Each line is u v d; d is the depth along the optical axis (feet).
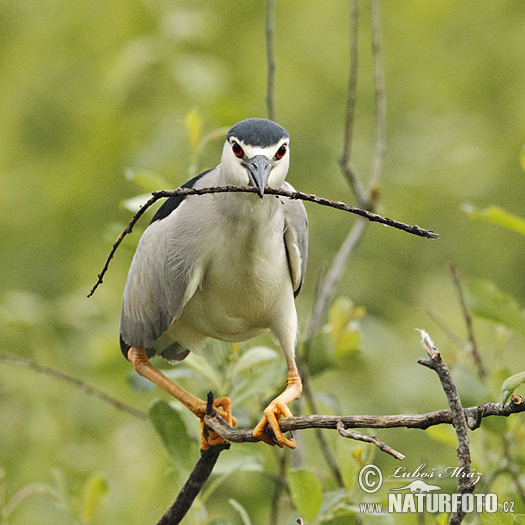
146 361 24.95
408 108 53.16
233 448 25.04
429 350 16.34
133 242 27.96
